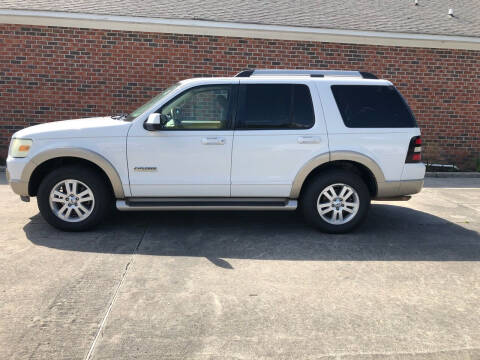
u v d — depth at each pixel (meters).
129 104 9.59
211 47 9.58
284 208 5.27
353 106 5.26
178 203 5.16
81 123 5.23
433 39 9.97
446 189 8.50
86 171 5.06
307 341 2.99
